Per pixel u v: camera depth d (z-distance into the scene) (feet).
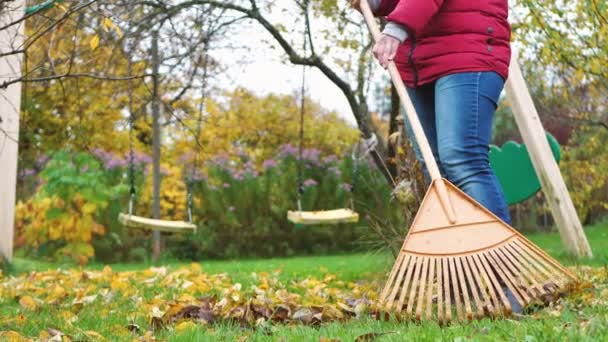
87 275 16.05
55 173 29.27
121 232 37.47
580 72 19.90
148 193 39.11
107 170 37.99
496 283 7.25
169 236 41.14
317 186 42.06
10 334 7.80
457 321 7.20
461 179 8.25
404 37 8.39
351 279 16.48
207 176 41.11
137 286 14.08
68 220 29.17
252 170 42.65
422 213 7.77
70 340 7.62
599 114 33.60
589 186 37.50
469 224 7.64
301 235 42.45
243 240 41.75
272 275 17.28
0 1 9.12
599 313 6.99
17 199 36.52
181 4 16.40
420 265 7.48
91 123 35.37
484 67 8.39
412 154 12.51
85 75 9.03
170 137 41.70
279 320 8.82
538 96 28.96
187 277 15.81
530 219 50.37
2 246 20.57
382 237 12.64
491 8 8.55
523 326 6.26
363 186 39.78
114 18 9.23
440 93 8.51
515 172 20.61
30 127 35.01
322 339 6.37
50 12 15.46
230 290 12.23
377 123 49.19
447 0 8.48
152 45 16.15
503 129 50.62
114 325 8.67
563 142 40.93
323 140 47.83
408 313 7.36
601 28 17.84
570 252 19.79
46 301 11.98
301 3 19.26
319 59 19.24
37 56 19.93
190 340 7.18
